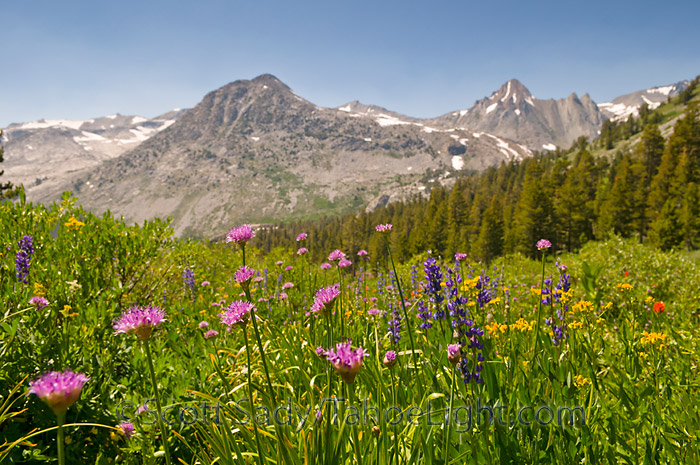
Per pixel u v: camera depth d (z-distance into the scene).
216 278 8.95
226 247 11.61
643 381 3.09
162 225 6.58
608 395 2.81
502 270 6.21
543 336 3.19
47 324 3.44
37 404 2.58
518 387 2.64
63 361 2.86
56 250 5.09
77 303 4.18
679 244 57.50
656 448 2.23
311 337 3.58
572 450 2.21
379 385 2.13
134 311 1.76
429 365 2.97
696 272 8.93
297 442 2.19
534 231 80.94
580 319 3.85
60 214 5.82
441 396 2.34
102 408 2.79
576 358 3.26
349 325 4.10
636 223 81.31
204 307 6.42
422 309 3.91
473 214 119.56
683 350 3.67
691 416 2.39
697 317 5.72
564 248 83.31
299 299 6.13
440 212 106.75
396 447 1.89
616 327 4.67
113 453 2.64
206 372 3.49
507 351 3.47
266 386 3.02
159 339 4.22
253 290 6.46
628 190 79.19
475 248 87.94
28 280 4.43
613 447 2.29
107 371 3.14
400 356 2.98
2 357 2.71
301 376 3.11
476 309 4.06
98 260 5.52
